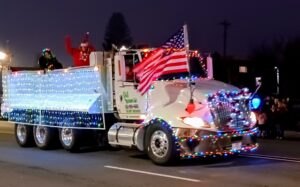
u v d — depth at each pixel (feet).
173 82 42.47
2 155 50.47
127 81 45.93
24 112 57.36
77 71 50.26
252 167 39.99
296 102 110.73
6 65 62.44
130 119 45.88
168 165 41.27
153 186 33.58
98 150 52.80
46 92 54.44
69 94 51.24
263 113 67.00
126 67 46.21
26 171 40.60
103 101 47.80
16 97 58.80
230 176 36.35
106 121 48.78
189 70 42.39
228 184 33.58
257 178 35.42
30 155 50.24
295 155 46.73
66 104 51.19
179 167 40.50
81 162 44.73
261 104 67.56
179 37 43.16
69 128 51.08
